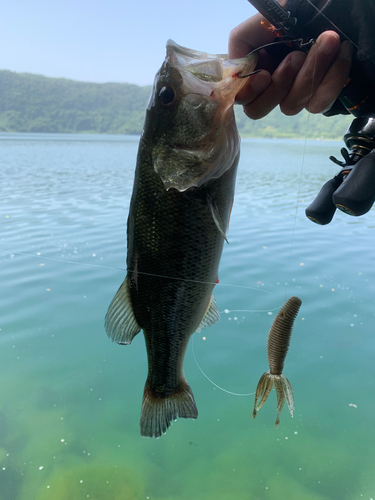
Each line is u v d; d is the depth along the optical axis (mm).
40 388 802
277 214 2244
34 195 2814
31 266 1349
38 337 959
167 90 294
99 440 689
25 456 657
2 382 812
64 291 1173
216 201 303
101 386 812
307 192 3115
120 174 4332
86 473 626
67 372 850
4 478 612
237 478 618
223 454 663
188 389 371
